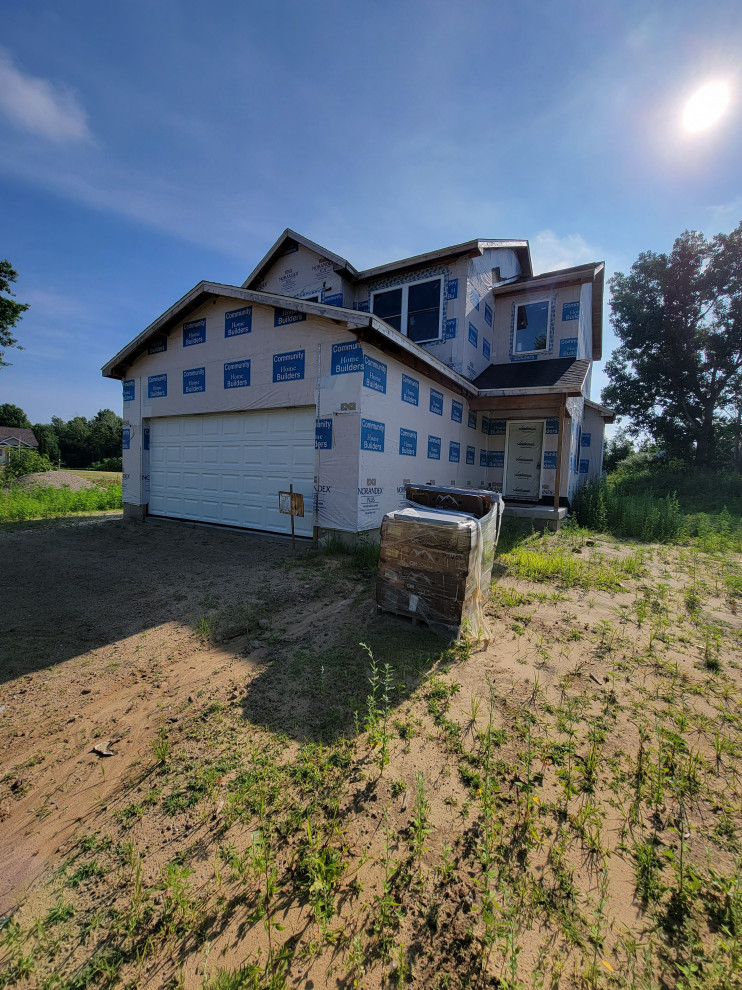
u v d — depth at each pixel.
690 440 23.22
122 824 2.21
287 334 8.06
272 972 1.55
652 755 2.64
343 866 1.89
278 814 2.22
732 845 2.08
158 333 10.35
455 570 3.95
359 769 2.50
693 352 21.78
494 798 2.32
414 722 2.91
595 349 16.59
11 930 1.74
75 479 22.38
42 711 3.14
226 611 4.84
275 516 8.62
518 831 2.11
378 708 3.05
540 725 2.92
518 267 14.73
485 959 1.59
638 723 2.97
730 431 21.69
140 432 11.11
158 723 2.98
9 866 2.01
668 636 4.37
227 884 1.87
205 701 3.21
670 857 1.88
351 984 1.52
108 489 17.52
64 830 2.19
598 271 13.05
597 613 4.95
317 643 4.04
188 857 2.01
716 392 21.86
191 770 2.54
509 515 10.70
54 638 4.25
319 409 7.62
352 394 7.20
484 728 2.87
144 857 2.02
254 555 7.21
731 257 20.50
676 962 1.59
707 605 5.30
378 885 1.86
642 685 3.45
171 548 7.83
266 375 8.41
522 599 5.30
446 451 10.47
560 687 3.37
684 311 21.78
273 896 1.82
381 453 7.77
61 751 2.74
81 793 2.41
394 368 8.09
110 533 9.28
